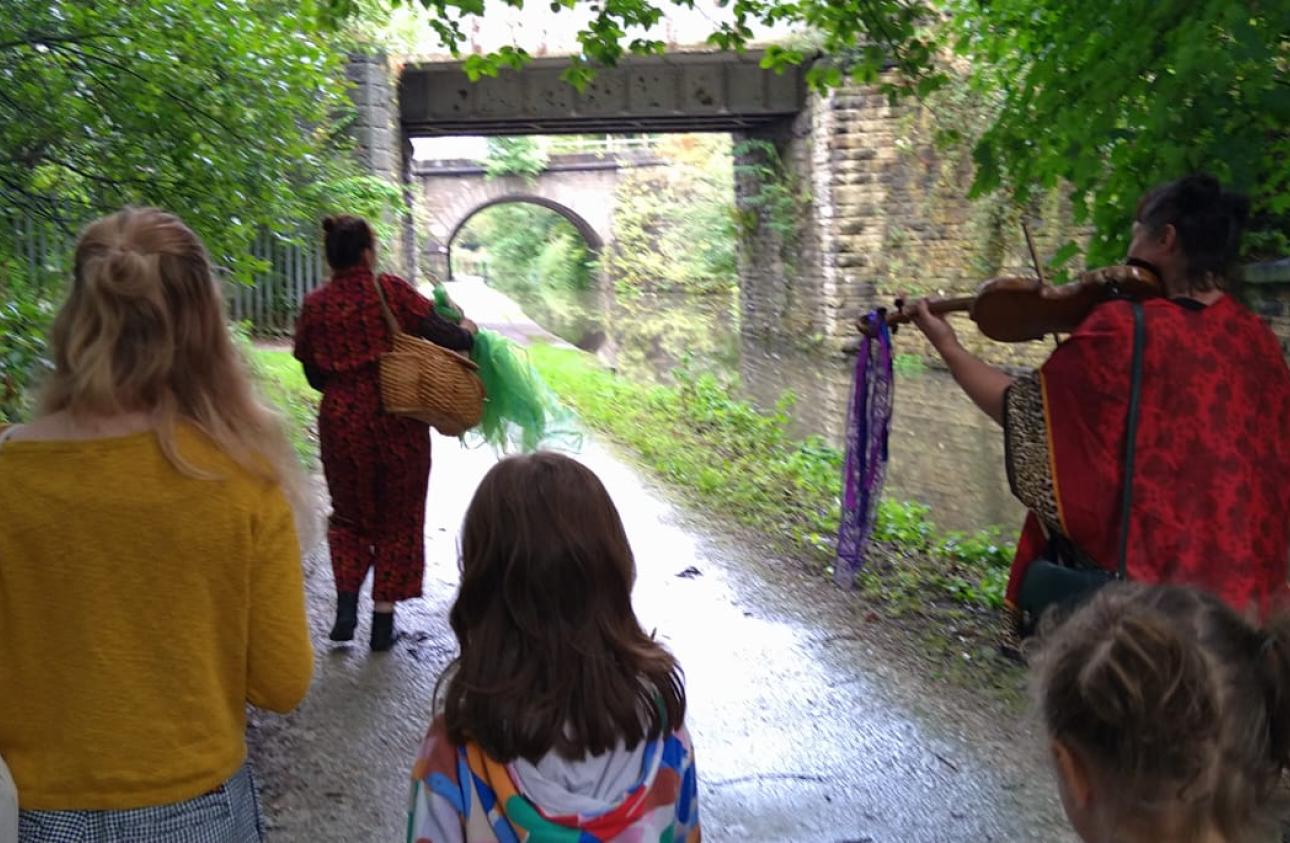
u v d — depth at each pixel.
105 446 1.99
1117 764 1.37
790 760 4.40
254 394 2.18
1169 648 1.37
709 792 4.15
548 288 46.53
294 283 17.27
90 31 6.84
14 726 1.98
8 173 6.95
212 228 7.23
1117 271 3.32
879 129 19.33
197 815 2.01
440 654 5.33
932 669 5.27
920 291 19.11
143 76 6.95
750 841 3.82
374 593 5.28
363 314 4.93
